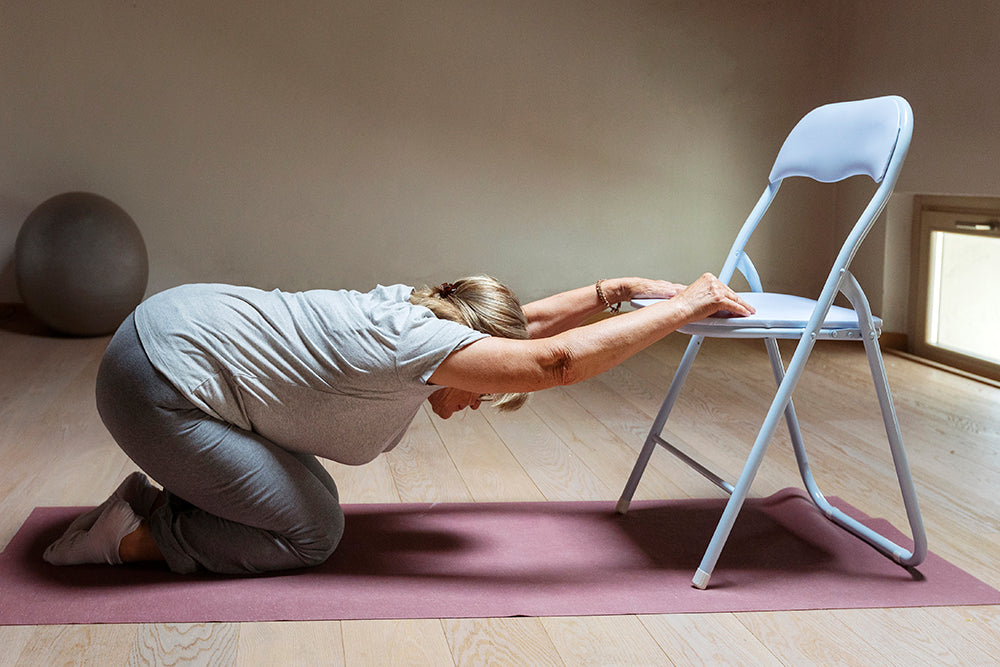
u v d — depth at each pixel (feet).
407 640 5.69
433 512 8.02
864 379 13.80
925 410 11.94
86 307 15.40
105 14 17.02
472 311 6.51
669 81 18.71
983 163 13.58
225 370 6.14
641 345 6.14
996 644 5.81
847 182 18.31
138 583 6.34
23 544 6.93
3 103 16.96
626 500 8.02
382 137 18.16
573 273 19.10
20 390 12.08
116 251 15.64
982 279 14.03
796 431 8.25
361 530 7.52
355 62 17.88
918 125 15.15
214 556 6.47
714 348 16.26
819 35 18.74
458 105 18.29
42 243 15.33
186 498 6.33
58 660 5.31
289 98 17.78
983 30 13.47
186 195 17.72
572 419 11.35
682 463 9.61
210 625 5.78
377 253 18.49
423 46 18.03
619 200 18.97
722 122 18.92
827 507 7.99
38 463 9.05
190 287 6.55
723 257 19.34
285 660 5.41
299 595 6.22
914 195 15.62
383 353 6.06
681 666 5.48
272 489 6.35
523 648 5.64
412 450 9.93
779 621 6.07
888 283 15.98
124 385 6.07
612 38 18.48
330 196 18.17
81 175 17.37
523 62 18.34
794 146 7.41
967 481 9.09
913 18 15.37
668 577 6.73
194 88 17.47
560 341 5.99
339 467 9.26
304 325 6.23
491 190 18.62
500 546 7.26
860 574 6.84
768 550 7.29
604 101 18.63
